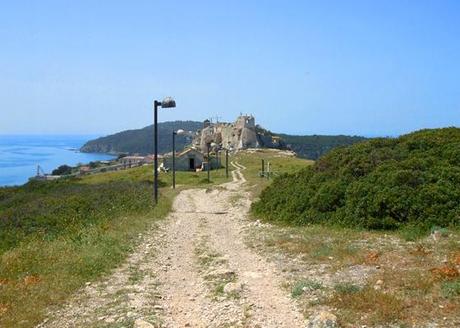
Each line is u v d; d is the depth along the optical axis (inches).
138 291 459.5
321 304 379.9
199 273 538.3
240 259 587.2
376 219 701.9
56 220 912.3
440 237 584.7
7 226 911.0
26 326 373.1
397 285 400.8
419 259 482.0
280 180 1077.1
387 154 890.7
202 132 6599.4
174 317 388.2
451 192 686.5
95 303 426.3
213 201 1443.2
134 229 829.8
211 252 649.0
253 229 824.9
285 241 662.5
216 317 377.7
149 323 358.0
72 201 1085.8
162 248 694.5
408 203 690.8
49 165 7844.5
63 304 426.3
